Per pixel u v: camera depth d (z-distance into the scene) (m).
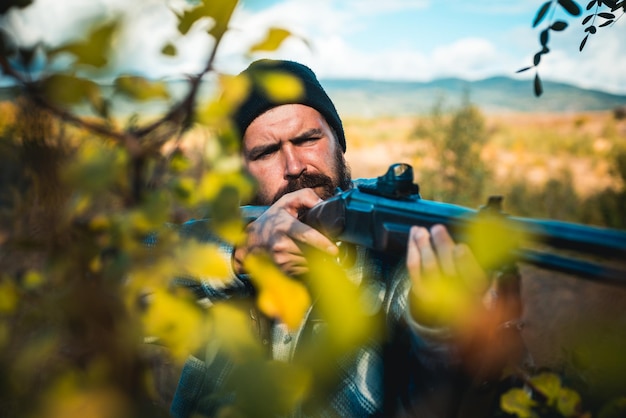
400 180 1.15
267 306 0.59
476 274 0.86
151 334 0.56
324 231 1.28
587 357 0.98
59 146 0.56
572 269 0.81
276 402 0.56
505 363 1.09
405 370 1.25
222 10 0.51
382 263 1.34
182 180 0.53
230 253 1.24
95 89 0.50
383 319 1.28
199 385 1.68
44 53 0.48
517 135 24.91
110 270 0.55
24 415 0.54
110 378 0.56
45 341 0.55
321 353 0.57
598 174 14.43
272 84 0.53
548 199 10.12
